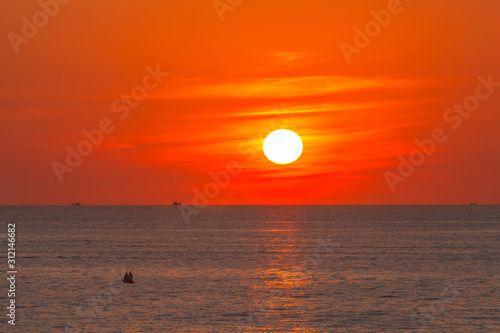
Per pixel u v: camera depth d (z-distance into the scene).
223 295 88.81
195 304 82.56
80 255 139.62
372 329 70.50
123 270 114.00
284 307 81.00
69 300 84.62
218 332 69.19
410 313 78.00
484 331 69.81
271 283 99.44
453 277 106.31
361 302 84.12
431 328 71.06
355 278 104.88
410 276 107.38
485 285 97.94
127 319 74.50
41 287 94.31
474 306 81.88
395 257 136.38
